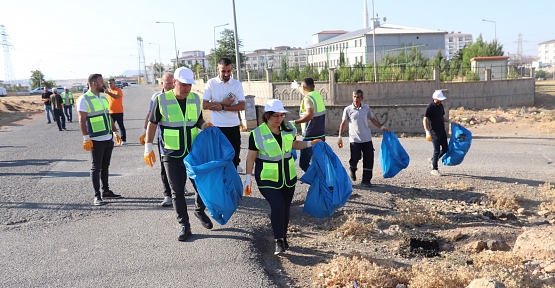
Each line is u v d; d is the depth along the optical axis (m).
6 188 8.39
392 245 5.98
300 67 33.53
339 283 4.55
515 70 34.66
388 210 7.42
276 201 5.22
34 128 20.67
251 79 33.25
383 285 4.52
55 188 8.38
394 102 27.94
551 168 10.78
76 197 7.72
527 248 5.56
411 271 4.83
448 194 8.59
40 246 5.45
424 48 54.91
